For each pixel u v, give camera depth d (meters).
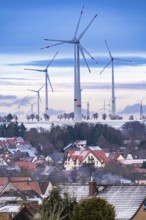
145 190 103.88
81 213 97.62
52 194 101.75
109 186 105.94
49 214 94.94
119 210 101.81
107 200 103.44
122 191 104.44
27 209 106.12
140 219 101.31
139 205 101.69
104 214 97.38
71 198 101.62
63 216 95.75
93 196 100.38
